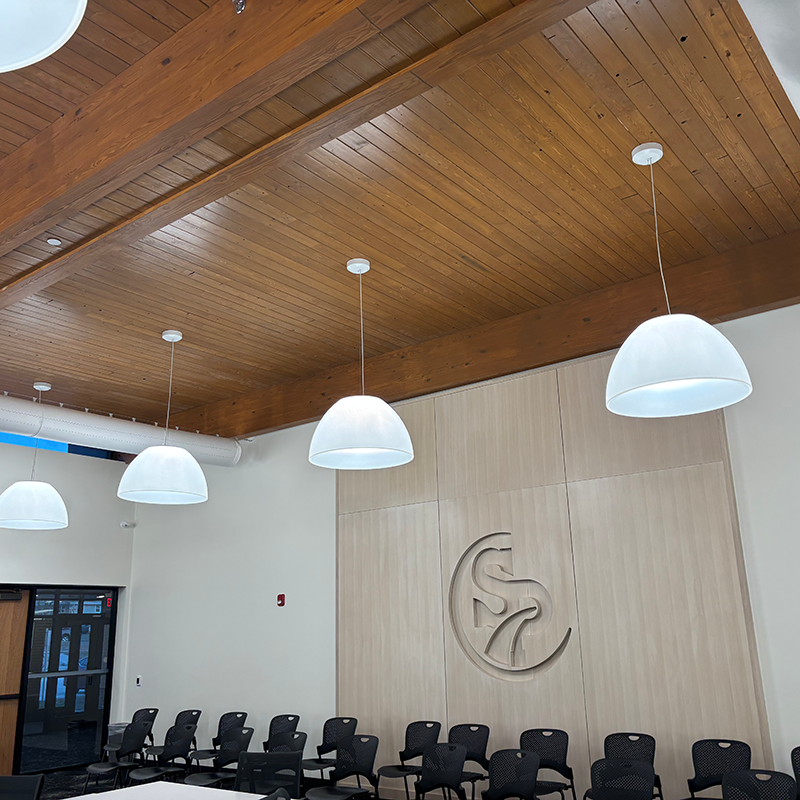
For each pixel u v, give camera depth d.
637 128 4.21
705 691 5.44
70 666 9.41
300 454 8.59
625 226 5.32
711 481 5.71
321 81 3.42
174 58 3.47
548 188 4.80
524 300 6.59
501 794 4.94
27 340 7.09
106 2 3.27
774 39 2.70
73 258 4.95
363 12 2.84
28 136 4.14
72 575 9.47
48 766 8.95
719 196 4.95
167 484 5.39
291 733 6.42
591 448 6.37
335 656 7.70
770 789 4.14
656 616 5.77
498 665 6.43
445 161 4.50
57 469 9.56
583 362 6.55
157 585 9.73
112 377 8.27
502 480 6.82
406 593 7.20
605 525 6.16
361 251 5.57
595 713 5.89
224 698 8.58
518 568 6.55
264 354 7.71
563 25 3.45
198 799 4.12
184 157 4.00
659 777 5.26
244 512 8.99
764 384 5.62
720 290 5.76
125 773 7.93
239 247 5.45
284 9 3.07
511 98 3.95
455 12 2.95
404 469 7.54
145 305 6.38
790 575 5.27
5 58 1.53
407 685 6.96
